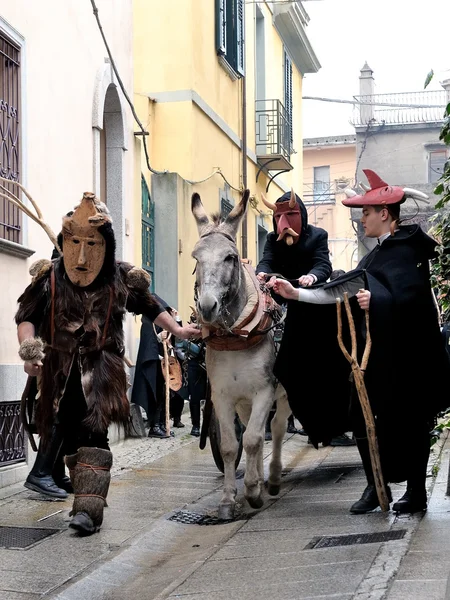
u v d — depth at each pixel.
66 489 7.77
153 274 15.15
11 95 8.73
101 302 6.34
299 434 12.54
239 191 20.09
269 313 7.17
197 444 11.47
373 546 5.18
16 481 8.22
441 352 6.32
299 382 7.08
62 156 10.11
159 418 12.26
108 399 6.25
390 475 6.25
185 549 6.16
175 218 15.23
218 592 4.68
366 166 44.09
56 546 6.07
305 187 53.69
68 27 10.37
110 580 5.46
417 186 38.94
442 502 6.54
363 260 6.72
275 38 24.08
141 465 9.73
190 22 15.98
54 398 6.32
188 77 15.98
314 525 6.13
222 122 18.39
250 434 6.98
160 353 12.24
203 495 8.03
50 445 7.48
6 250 8.30
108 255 6.31
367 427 6.13
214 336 6.93
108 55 11.84
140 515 7.13
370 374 6.24
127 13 12.95
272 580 4.75
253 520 6.65
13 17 8.74
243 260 7.53
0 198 8.40
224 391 7.04
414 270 6.31
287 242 7.59
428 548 4.94
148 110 15.85
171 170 16.08
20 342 6.31
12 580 5.30
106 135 12.52
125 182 12.68
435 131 43.47
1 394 8.05
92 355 6.30
